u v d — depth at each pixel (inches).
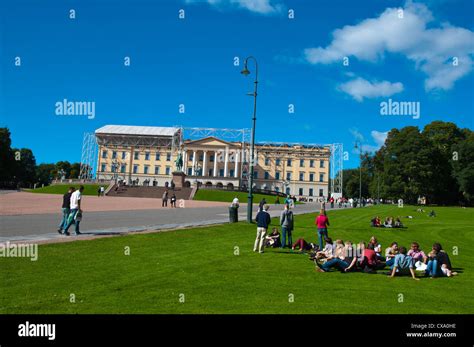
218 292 430.0
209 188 3914.9
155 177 5723.4
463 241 1123.9
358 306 397.7
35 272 477.4
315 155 5625.0
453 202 4101.9
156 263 572.1
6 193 3117.6
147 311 362.6
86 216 1275.8
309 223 1343.5
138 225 1032.2
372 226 1373.0
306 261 655.8
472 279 565.6
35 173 6441.9
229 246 775.7
